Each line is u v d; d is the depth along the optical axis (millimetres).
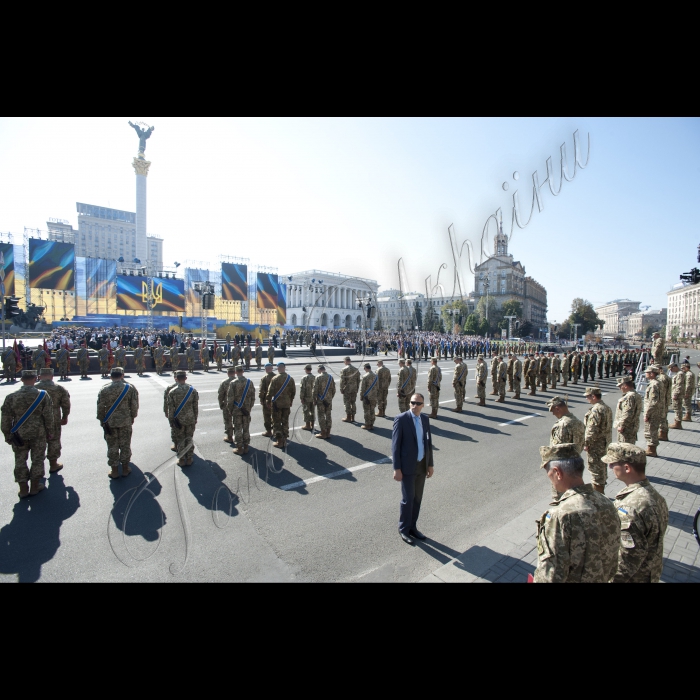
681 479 6723
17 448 5594
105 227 102000
